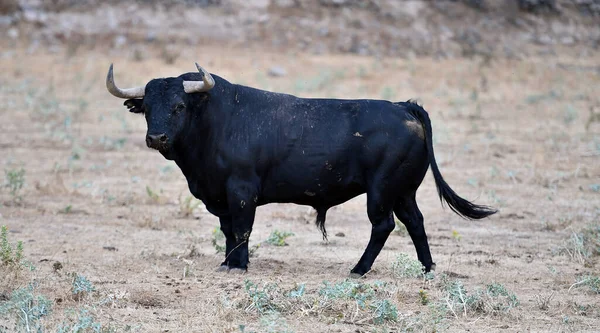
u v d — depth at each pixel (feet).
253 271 128.57
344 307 105.50
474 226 167.12
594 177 216.54
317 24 469.16
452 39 482.69
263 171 125.70
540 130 286.05
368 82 380.99
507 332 100.27
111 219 165.78
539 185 206.18
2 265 120.16
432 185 206.28
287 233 149.48
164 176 209.26
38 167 216.74
